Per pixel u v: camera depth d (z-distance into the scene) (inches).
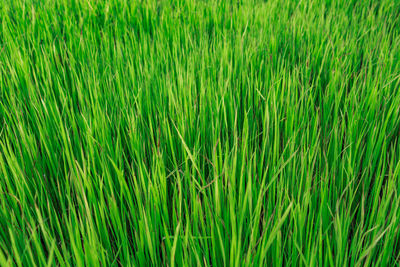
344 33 113.0
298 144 64.5
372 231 47.7
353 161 58.2
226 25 127.0
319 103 78.8
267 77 81.8
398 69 87.0
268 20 124.2
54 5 134.3
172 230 53.2
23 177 52.2
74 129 64.5
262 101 78.5
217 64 94.5
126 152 70.3
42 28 116.6
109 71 89.6
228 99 74.9
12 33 111.3
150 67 88.5
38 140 71.5
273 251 45.8
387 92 77.9
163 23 122.7
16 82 79.8
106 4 128.3
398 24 127.7
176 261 45.6
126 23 125.7
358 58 102.7
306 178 52.6
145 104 76.7
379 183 49.4
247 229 45.4
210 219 44.3
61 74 91.8
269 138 66.7
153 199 49.8
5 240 49.2
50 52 97.0
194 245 42.8
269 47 102.7
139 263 46.6
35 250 47.1
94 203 48.5
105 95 77.1
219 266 47.8
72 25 115.1
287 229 46.5
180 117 68.2
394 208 45.6
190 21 125.6
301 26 115.1
